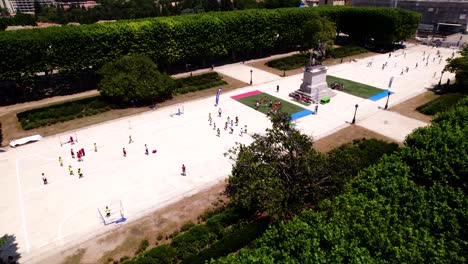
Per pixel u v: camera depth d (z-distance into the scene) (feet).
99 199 174.70
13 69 279.49
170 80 304.09
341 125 255.50
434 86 337.52
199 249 141.49
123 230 154.81
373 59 434.71
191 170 199.41
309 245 95.86
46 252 142.82
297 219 109.81
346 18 500.74
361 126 253.85
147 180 190.29
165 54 345.92
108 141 232.73
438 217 108.27
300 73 379.35
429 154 142.82
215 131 245.86
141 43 328.29
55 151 220.84
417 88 333.21
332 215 112.57
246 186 152.46
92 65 312.50
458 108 199.41
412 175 134.92
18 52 276.21
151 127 252.42
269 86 338.34
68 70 303.68
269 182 145.07
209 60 406.21
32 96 306.14
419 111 278.87
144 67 294.25
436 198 119.85
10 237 150.41
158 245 145.48
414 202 116.26
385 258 94.32
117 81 279.28
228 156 213.05
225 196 176.96
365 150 209.15
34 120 258.16
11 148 224.53
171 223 158.81
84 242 148.05
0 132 244.83
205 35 363.15
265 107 287.07
